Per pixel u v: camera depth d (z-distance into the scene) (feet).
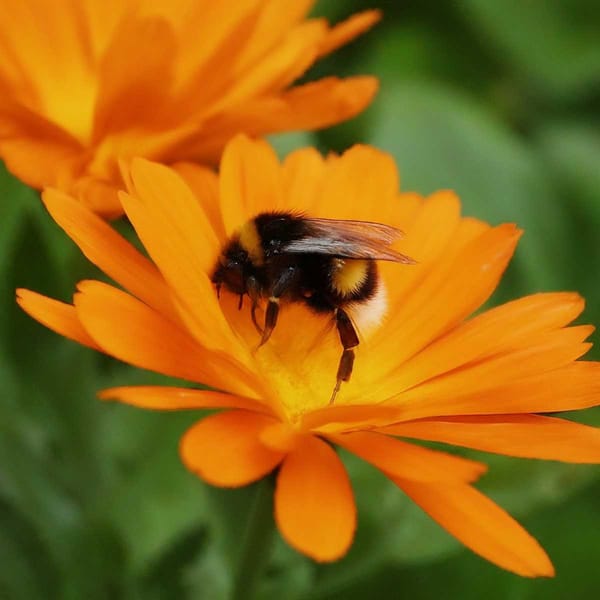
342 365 0.66
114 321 0.61
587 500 0.78
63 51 0.74
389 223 0.69
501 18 0.99
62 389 0.74
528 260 0.89
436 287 0.67
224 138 0.72
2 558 0.73
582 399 0.62
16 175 0.69
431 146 0.91
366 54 0.99
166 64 0.70
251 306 0.68
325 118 0.72
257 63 0.74
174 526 0.73
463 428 0.61
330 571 0.73
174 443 0.73
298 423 0.62
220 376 0.62
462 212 0.90
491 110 0.99
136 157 0.65
